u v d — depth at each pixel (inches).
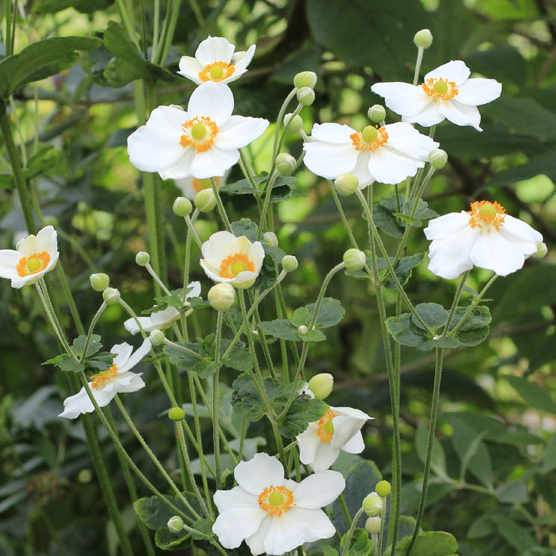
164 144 35.8
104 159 68.1
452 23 57.2
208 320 64.8
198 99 36.0
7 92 42.4
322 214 64.2
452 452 55.7
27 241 36.4
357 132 36.2
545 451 50.6
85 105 58.4
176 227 64.0
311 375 68.9
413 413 74.9
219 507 35.3
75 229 70.2
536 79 69.0
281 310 39.3
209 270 34.8
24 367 72.6
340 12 54.4
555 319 63.2
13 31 42.8
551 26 71.9
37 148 48.5
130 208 67.3
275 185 37.7
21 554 67.8
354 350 74.6
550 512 52.8
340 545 36.7
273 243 37.4
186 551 55.2
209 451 56.9
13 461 69.2
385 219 37.1
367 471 41.8
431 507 55.8
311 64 55.6
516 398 77.1
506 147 53.3
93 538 64.7
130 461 37.8
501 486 50.6
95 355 36.8
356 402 65.7
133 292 68.7
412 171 35.7
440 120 37.1
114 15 64.3
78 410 37.9
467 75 38.0
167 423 61.6
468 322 35.8
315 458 36.8
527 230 34.8
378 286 35.9
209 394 42.6
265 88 57.0
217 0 63.8
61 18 64.8
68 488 65.9
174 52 46.3
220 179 45.5
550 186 88.6
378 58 54.7
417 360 64.6
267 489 35.4
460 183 68.2
